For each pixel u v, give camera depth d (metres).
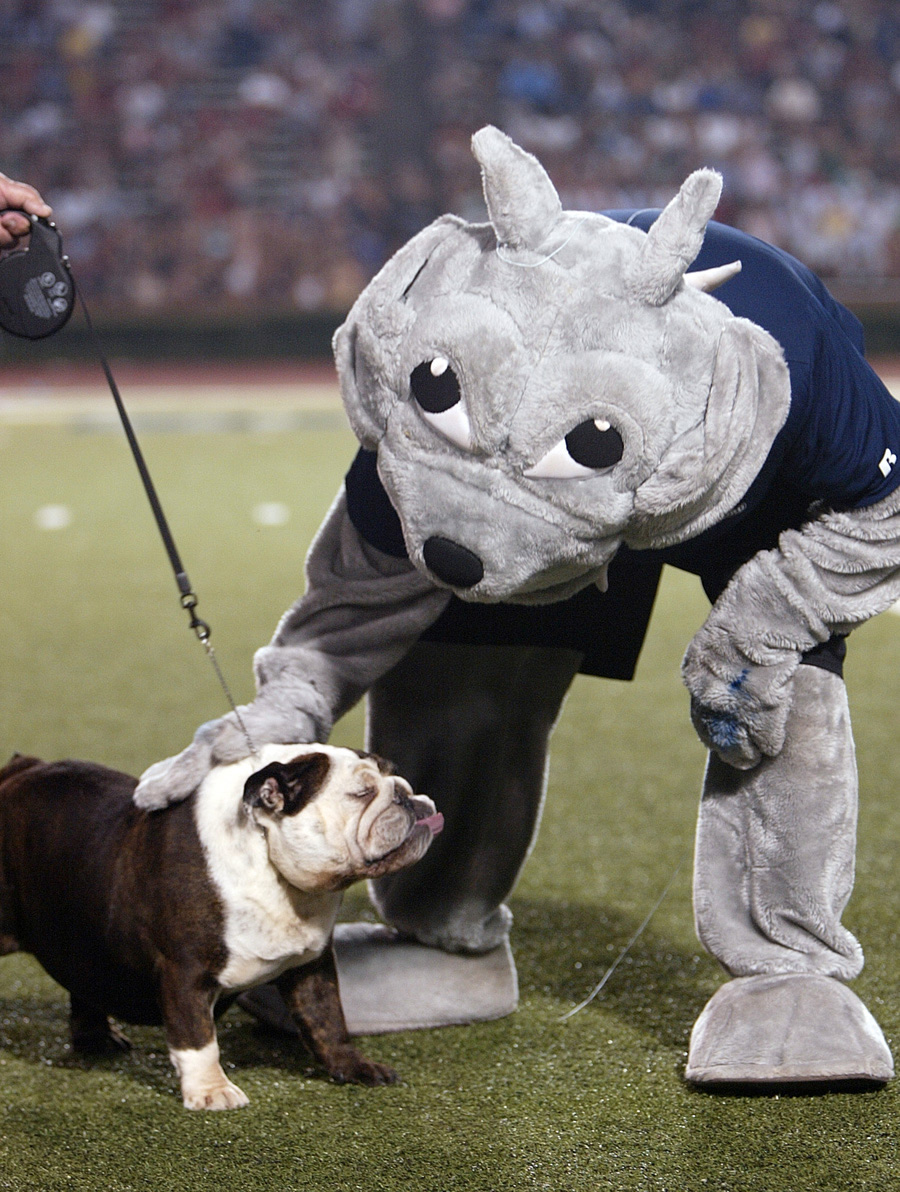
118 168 23.22
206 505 10.98
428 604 2.90
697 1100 2.87
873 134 23.80
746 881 3.05
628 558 2.77
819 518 2.82
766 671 2.81
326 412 17.41
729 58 24.55
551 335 2.43
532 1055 3.13
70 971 2.99
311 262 22.12
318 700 2.91
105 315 21.50
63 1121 2.81
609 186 23.06
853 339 3.00
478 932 3.34
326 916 2.82
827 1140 2.69
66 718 5.70
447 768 3.25
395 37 24.98
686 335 2.46
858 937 3.72
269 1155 2.65
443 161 23.41
